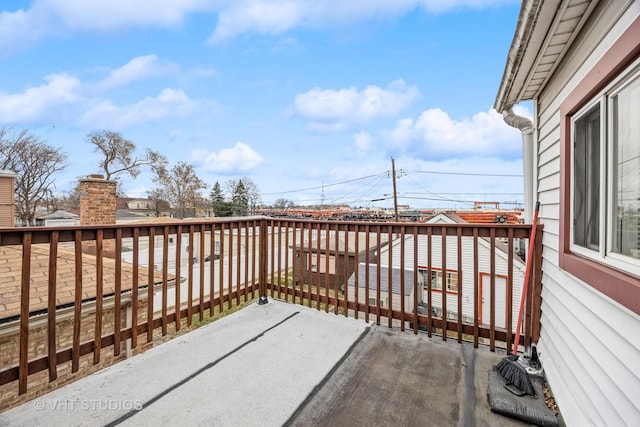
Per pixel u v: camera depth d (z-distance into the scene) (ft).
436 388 6.32
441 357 7.59
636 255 4.07
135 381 6.49
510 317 7.65
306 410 5.67
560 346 6.17
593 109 5.26
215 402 5.84
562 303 6.18
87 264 17.38
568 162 6.10
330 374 6.82
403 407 5.74
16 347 12.97
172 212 105.29
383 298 31.99
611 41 4.55
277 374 6.79
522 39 6.12
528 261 7.48
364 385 6.43
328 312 10.57
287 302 11.65
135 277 7.38
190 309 8.91
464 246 32.32
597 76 4.77
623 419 3.98
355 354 7.75
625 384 3.96
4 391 12.50
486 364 7.25
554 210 6.92
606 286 4.35
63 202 95.50
